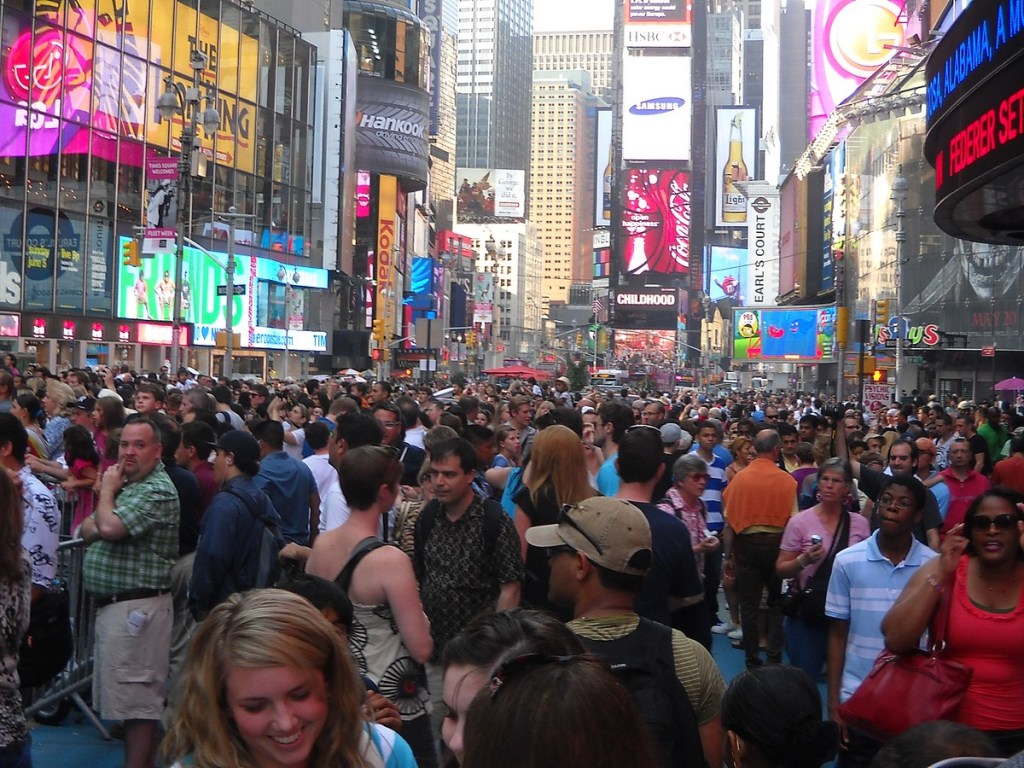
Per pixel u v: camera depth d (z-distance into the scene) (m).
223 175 66.19
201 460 8.95
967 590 5.21
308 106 77.25
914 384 68.81
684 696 4.29
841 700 6.50
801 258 112.06
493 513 6.56
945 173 14.79
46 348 51.84
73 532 9.26
